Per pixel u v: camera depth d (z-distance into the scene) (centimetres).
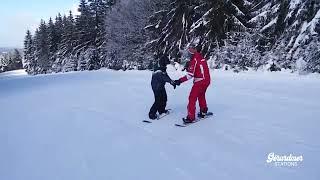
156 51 3672
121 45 4444
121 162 596
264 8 2422
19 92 1784
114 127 841
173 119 882
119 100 1238
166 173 538
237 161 568
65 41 7569
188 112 816
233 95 1207
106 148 678
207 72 826
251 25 2677
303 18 2111
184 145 666
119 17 4559
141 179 522
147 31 4053
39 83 2336
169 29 3384
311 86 1407
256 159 573
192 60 827
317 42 1973
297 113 870
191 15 3148
